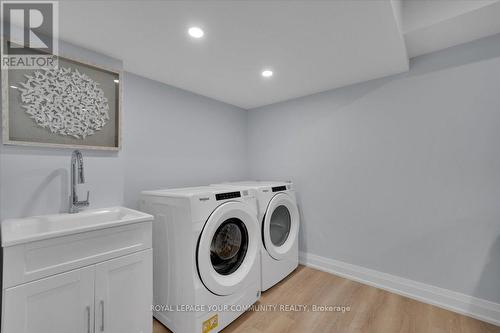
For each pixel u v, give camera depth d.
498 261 1.66
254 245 1.90
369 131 2.25
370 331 1.62
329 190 2.53
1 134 1.33
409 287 2.02
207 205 1.57
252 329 1.65
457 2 1.45
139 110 2.13
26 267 1.04
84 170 1.65
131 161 2.07
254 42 1.60
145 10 1.26
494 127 1.66
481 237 1.72
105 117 1.75
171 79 2.23
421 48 1.85
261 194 2.11
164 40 1.57
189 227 1.48
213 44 1.62
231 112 3.08
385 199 2.16
